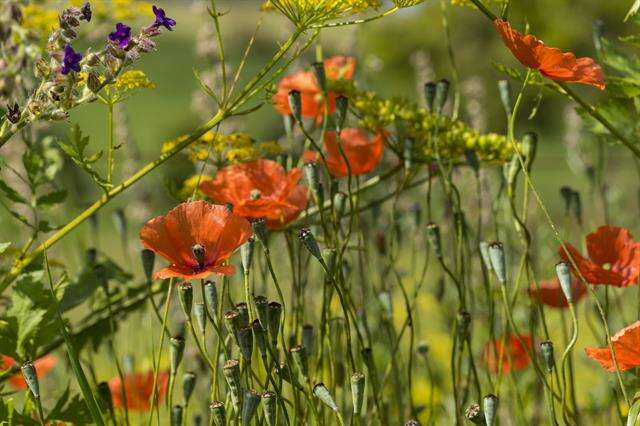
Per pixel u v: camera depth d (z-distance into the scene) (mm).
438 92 1657
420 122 1729
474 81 2990
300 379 1690
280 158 1746
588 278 1587
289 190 1645
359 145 1704
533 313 1644
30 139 1703
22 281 1632
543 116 9227
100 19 1840
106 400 1611
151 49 1501
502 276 1561
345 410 1693
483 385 1877
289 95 1607
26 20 1609
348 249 1692
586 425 1903
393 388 1724
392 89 9969
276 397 1478
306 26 1584
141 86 1565
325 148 1711
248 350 1487
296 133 1932
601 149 1806
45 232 1640
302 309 1678
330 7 1573
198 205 1514
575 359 2332
